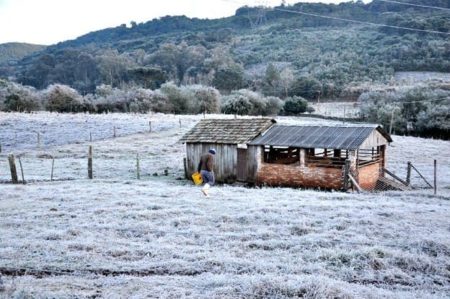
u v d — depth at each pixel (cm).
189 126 6034
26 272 1040
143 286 958
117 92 9288
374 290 970
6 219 1585
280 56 17062
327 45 17462
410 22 15812
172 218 1617
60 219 1602
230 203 1898
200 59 17925
